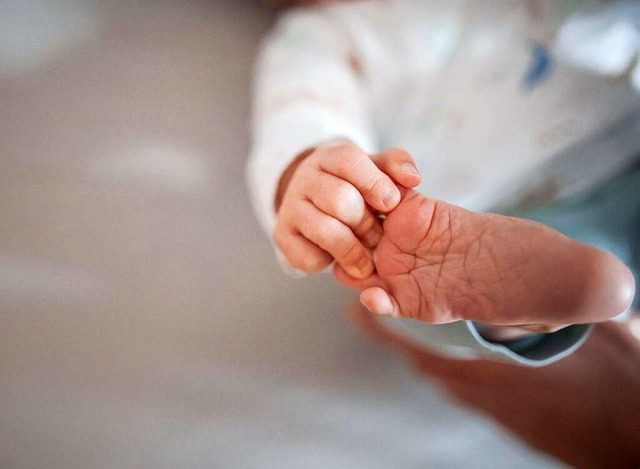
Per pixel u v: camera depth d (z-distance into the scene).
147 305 0.38
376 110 0.39
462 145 0.36
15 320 0.36
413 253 0.24
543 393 0.34
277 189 0.29
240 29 0.48
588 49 0.34
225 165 0.43
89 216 0.40
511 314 0.22
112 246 0.39
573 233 0.32
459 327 0.24
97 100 0.43
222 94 0.45
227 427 0.35
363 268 0.25
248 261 0.40
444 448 0.36
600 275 0.21
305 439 0.35
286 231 0.27
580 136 0.34
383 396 0.37
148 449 0.34
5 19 0.44
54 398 0.35
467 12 0.37
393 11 0.39
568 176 0.34
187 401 0.36
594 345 0.34
